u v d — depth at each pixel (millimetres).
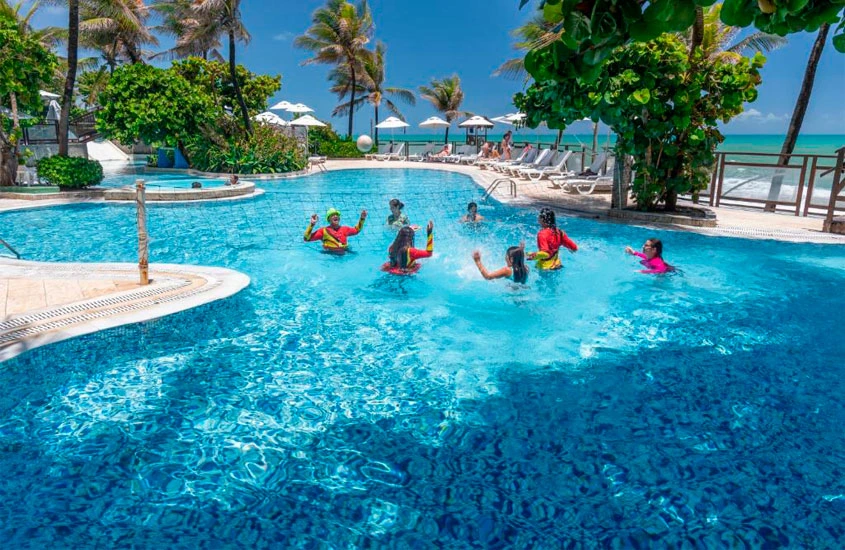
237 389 4973
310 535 3219
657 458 3959
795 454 3998
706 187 12727
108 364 5340
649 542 3143
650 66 11094
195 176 23812
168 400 4746
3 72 15156
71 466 3830
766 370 5379
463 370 5398
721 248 10219
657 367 5453
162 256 9766
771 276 8445
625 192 13719
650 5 1594
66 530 3229
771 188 14117
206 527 3275
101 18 26312
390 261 8617
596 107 11617
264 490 3621
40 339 5512
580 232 11742
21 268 7941
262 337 6141
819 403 4734
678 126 11562
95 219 13484
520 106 13727
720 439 4211
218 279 7566
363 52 40438
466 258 9508
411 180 23734
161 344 5840
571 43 1653
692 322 6621
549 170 21625
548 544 3137
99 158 31812
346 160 36844
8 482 3648
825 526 3254
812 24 1522
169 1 28688
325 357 5672
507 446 4137
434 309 7047
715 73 11688
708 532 3217
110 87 20062
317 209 15336
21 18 25297
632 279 8250
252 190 18344
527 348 5910
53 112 24484
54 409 4539
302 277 8430
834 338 6137
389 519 3352
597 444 4156
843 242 10484
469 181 22984
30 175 17031
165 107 19859
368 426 4410
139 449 4051
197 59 26000
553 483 3693
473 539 3189
